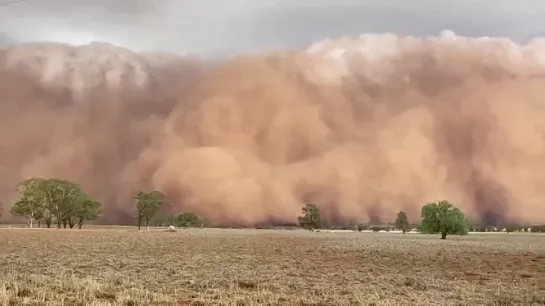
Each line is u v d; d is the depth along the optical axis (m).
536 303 13.22
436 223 69.88
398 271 21.81
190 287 14.59
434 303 12.52
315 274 19.52
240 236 58.56
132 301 11.00
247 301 11.79
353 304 12.07
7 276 15.30
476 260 27.72
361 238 60.47
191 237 52.41
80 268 19.36
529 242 53.44
